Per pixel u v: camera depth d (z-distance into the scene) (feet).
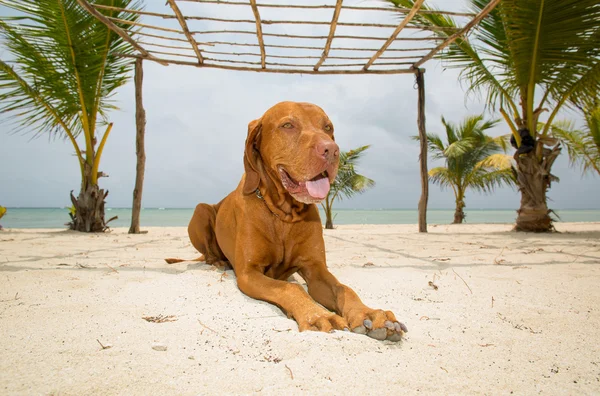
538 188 29.50
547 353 5.63
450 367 5.10
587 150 44.68
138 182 28.76
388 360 5.24
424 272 11.80
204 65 22.62
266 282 8.05
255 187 8.95
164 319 6.96
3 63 25.64
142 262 13.58
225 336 6.10
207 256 12.78
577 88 26.53
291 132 8.12
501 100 30.04
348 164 43.57
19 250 16.61
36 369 4.77
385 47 19.93
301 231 9.16
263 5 14.58
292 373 4.78
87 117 29.04
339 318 6.39
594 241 21.75
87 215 29.81
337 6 14.85
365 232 32.55
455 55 28.66
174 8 14.42
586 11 22.74
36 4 24.82
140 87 27.81
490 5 15.74
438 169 59.31
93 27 26.68
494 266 12.82
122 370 4.78
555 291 9.36
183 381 4.57
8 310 7.29
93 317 6.91
